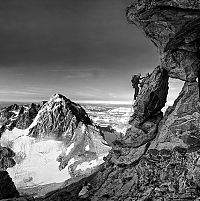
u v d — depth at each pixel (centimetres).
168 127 4084
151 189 3647
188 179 3391
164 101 4428
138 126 4428
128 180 4081
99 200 4100
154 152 3950
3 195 4659
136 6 3269
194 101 3903
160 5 3025
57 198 4647
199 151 3519
